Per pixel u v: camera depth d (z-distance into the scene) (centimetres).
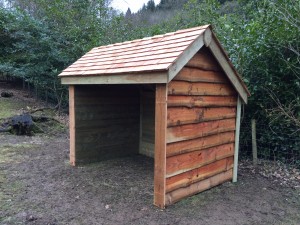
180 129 322
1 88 1197
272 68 509
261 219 302
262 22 525
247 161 532
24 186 379
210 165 381
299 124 457
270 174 457
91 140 506
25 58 1016
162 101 299
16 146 605
